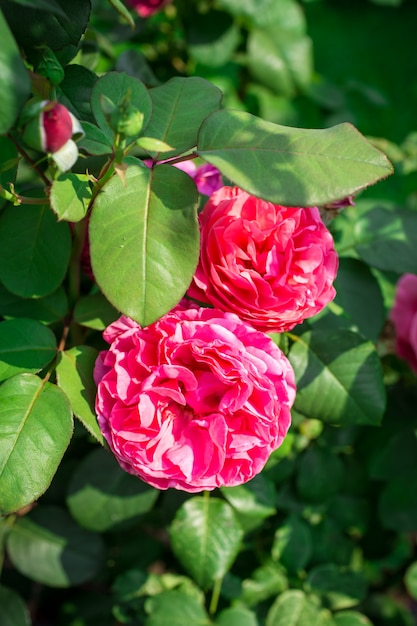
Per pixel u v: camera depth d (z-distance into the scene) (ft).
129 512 1.82
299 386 1.59
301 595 1.90
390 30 5.55
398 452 2.04
